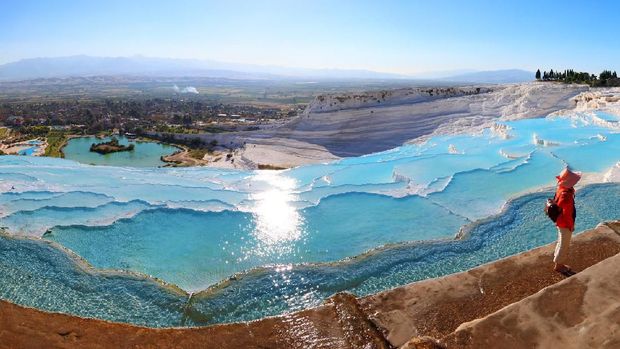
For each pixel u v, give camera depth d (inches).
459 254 343.0
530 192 483.5
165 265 353.7
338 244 390.0
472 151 783.7
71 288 301.0
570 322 144.6
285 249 382.0
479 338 142.3
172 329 167.2
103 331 165.6
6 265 332.5
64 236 408.2
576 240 232.1
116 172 720.3
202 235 413.7
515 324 146.9
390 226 427.8
